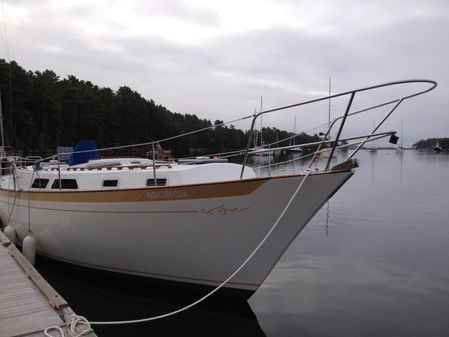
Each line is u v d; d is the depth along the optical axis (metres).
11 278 5.25
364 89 5.00
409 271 7.74
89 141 9.51
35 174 8.17
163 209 5.93
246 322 5.64
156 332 5.44
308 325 5.52
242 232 5.65
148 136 68.88
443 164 51.12
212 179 6.73
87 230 6.78
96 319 5.82
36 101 55.31
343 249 9.39
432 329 5.38
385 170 38.66
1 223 10.94
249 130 5.88
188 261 6.11
